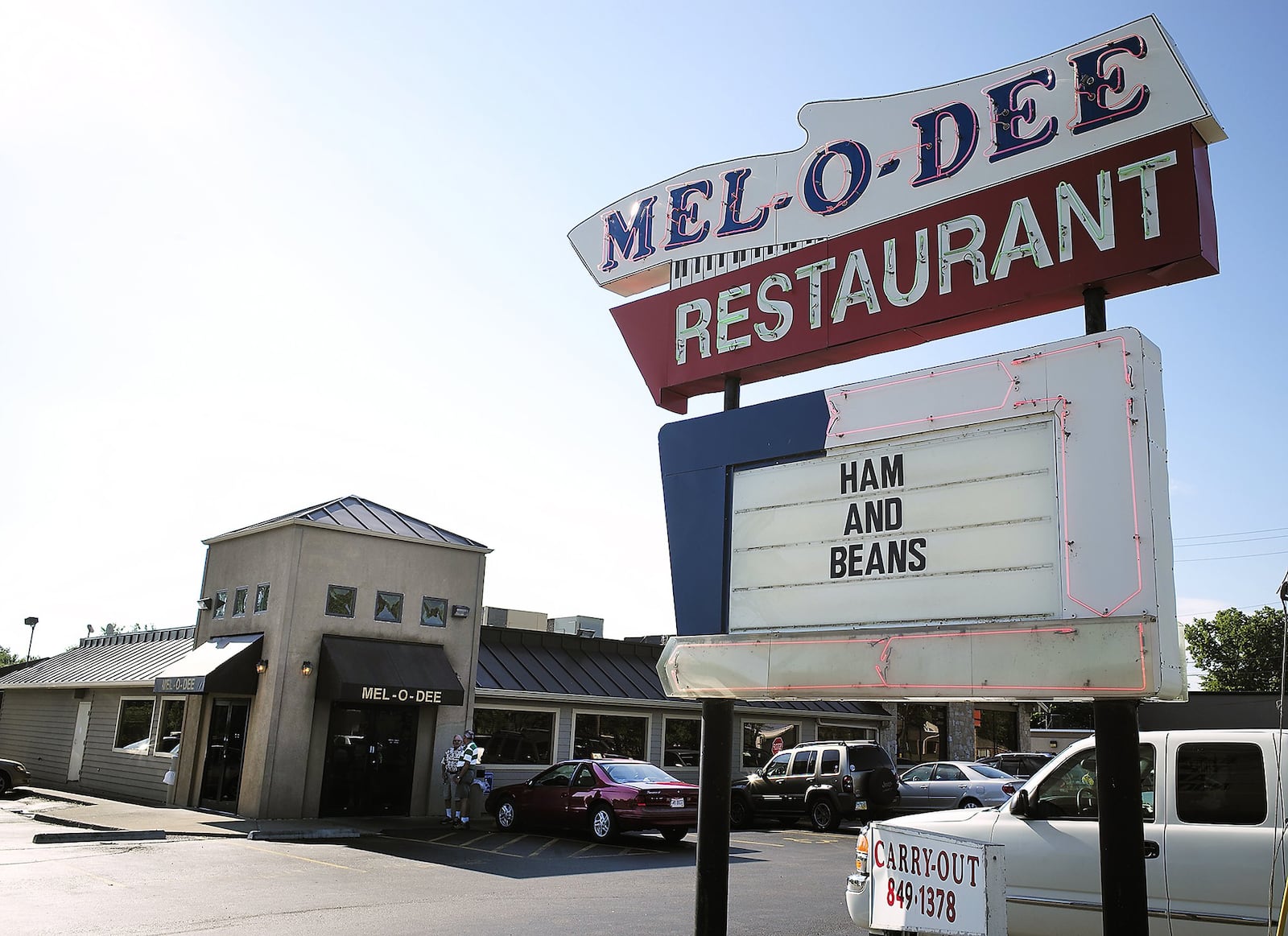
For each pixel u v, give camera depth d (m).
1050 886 7.06
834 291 6.63
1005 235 5.88
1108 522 5.05
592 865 14.20
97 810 19.38
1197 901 6.45
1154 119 5.41
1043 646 5.11
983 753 37.44
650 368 7.61
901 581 5.86
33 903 10.07
